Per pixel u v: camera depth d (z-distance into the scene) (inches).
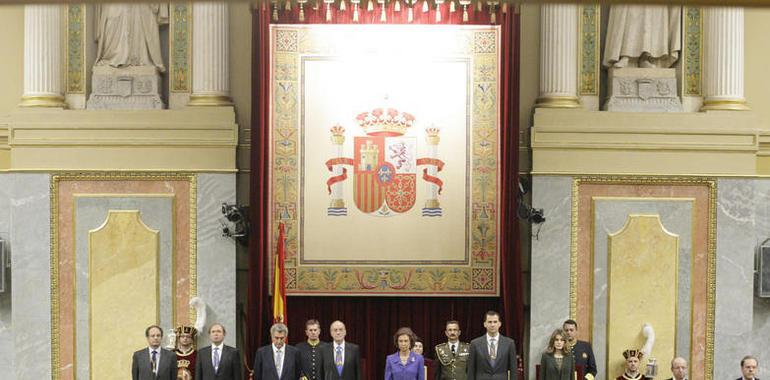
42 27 467.5
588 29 480.7
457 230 469.1
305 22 466.0
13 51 482.9
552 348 432.8
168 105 479.8
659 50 480.1
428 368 434.6
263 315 455.5
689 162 468.4
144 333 462.9
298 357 417.4
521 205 463.2
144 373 414.9
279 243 454.3
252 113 453.4
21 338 460.8
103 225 461.7
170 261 462.9
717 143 468.1
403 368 409.7
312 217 467.8
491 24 466.3
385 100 467.8
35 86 467.8
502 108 462.3
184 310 463.5
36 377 460.8
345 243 468.8
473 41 467.2
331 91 467.2
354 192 467.8
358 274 469.1
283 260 453.7
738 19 475.2
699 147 467.8
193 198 462.3
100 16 476.7
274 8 460.4
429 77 467.8
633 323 466.0
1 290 458.9
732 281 467.2
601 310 466.0
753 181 466.0
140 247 462.0
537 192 465.1
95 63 475.8
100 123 463.5
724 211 466.6
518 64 458.0
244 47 485.4
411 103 467.8
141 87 472.7
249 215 460.4
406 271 469.1
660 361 465.7
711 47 477.4
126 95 471.8
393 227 469.1
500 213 465.4
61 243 462.0
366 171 468.1
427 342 474.6
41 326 460.4
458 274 470.0
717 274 467.2
